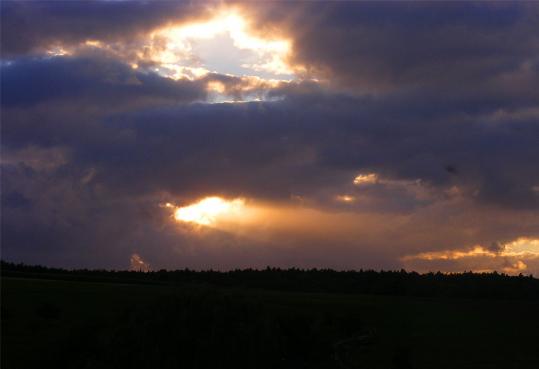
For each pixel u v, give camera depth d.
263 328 47.41
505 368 51.12
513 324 64.19
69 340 47.75
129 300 60.59
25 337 51.31
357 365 50.38
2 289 64.38
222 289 51.47
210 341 45.16
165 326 45.72
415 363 52.22
